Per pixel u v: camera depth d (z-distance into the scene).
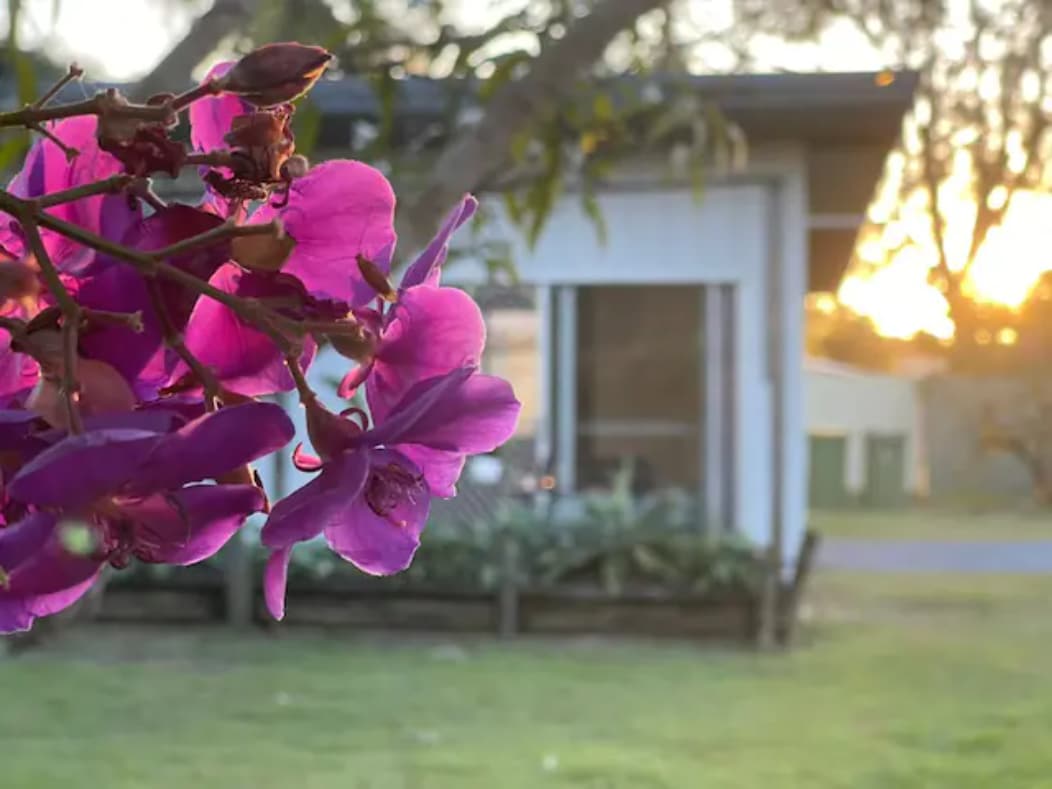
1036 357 29.73
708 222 10.02
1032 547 18.28
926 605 11.80
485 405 0.65
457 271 9.64
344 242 0.69
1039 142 10.16
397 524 0.65
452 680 7.66
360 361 0.65
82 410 0.58
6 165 1.58
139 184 0.63
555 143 2.67
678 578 9.35
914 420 31.66
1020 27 6.53
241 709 6.81
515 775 5.49
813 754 5.93
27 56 1.59
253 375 0.67
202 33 1.80
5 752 5.83
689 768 5.64
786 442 10.06
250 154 0.65
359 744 6.04
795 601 9.18
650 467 10.39
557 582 9.69
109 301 0.62
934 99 9.48
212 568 9.64
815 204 11.95
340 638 9.20
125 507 0.58
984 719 6.70
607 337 10.34
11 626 0.61
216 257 0.64
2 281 0.63
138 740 6.10
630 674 7.91
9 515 0.57
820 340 37.53
